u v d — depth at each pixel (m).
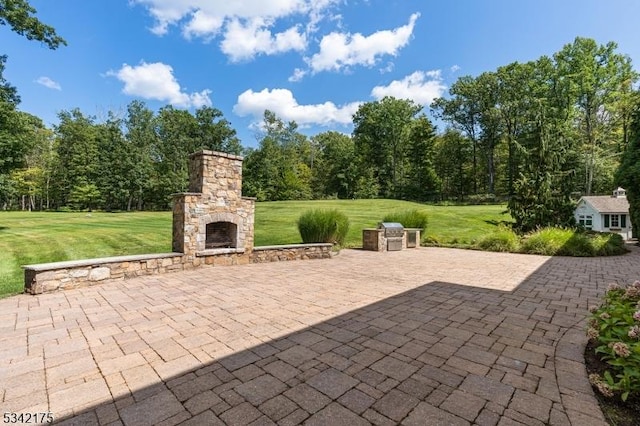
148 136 40.19
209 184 7.24
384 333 3.39
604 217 22.30
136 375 2.47
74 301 4.56
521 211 14.04
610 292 3.16
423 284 5.84
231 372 2.52
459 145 41.19
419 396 2.18
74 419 1.93
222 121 43.38
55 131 37.91
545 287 5.63
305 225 10.88
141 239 11.91
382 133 44.75
